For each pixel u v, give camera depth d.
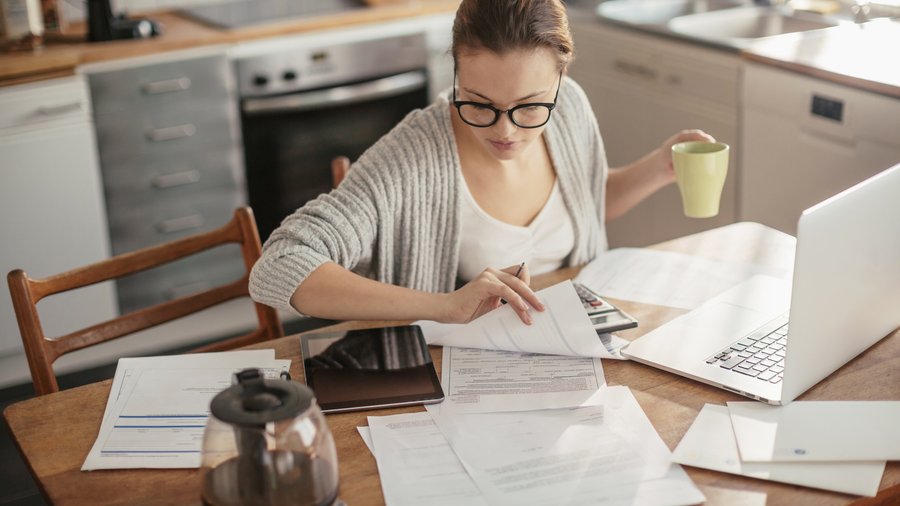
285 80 3.29
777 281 1.57
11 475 2.49
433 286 1.67
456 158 1.61
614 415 1.23
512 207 1.67
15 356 3.07
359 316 1.40
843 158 2.51
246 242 1.71
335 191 1.55
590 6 3.58
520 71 1.36
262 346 1.45
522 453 1.15
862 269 1.28
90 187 3.05
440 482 1.10
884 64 2.48
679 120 3.02
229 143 3.26
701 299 1.53
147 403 1.29
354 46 3.37
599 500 1.06
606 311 1.47
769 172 2.76
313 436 0.94
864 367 1.32
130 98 3.05
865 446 1.13
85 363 3.10
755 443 1.14
